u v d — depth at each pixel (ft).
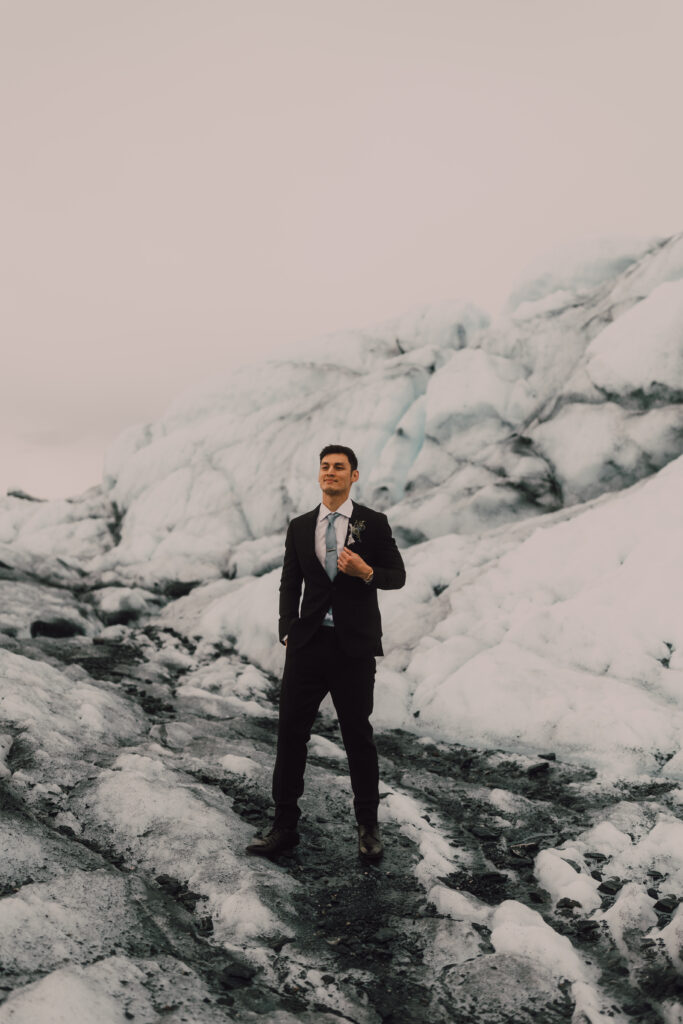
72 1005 5.83
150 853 9.50
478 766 14.20
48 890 7.82
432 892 9.02
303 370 46.93
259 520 38.29
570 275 42.68
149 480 44.73
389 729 16.72
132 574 33.86
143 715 15.74
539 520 25.22
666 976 7.32
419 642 19.61
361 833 10.22
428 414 35.22
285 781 10.16
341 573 10.30
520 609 19.04
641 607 16.96
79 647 23.18
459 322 44.21
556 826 11.55
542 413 31.40
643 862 9.91
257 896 8.49
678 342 26.84
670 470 22.09
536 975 7.32
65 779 11.30
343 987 7.23
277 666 21.70
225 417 45.57
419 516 29.94
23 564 33.68
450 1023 6.77
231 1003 6.68
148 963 6.94
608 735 14.05
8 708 13.20
